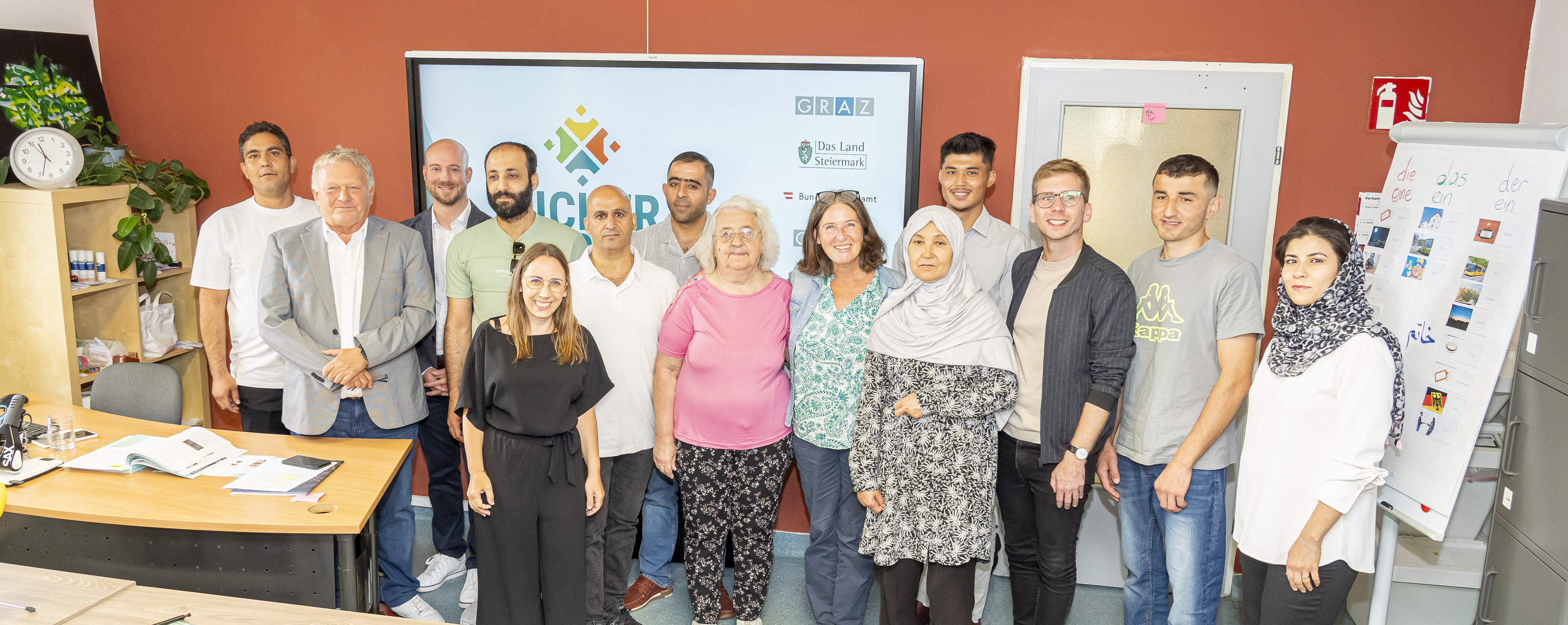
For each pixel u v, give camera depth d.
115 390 3.13
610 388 2.71
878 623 3.20
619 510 3.00
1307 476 2.19
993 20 3.30
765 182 3.39
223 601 1.99
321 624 1.92
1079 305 2.49
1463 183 2.56
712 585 2.95
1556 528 2.29
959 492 2.51
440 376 3.34
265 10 3.63
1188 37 3.23
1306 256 2.16
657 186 3.45
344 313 2.93
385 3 3.57
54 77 3.53
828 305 2.68
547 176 3.49
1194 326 2.49
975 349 2.49
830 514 2.88
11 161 3.24
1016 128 3.36
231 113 3.73
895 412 2.54
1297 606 2.25
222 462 2.65
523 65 3.40
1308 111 3.22
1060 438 2.53
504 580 2.64
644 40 3.47
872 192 3.36
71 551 2.48
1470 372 2.40
